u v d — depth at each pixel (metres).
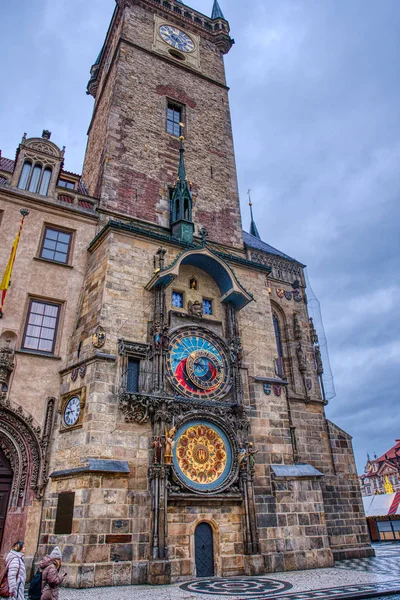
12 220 22.80
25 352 19.97
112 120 29.14
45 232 23.58
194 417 19.44
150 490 17.30
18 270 21.81
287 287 31.64
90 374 18.55
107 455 17.14
